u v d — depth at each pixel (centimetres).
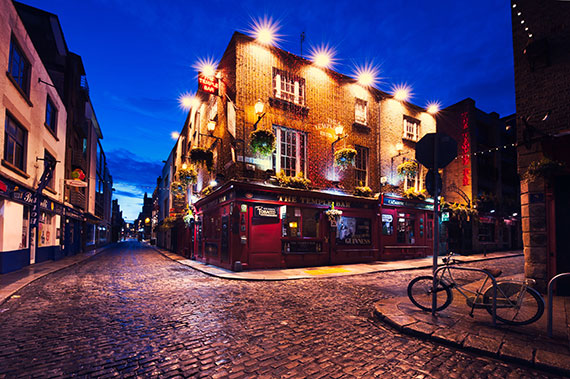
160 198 3984
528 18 739
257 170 1195
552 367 315
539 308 427
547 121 692
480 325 448
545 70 705
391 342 403
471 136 2142
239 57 1202
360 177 1517
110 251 2930
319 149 1364
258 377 305
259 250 1179
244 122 1180
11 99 1084
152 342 403
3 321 500
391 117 1647
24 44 1191
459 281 884
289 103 1292
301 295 710
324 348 381
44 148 1466
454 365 334
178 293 737
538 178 683
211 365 333
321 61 1400
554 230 665
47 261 1574
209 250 1452
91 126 2900
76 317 523
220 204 1295
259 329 456
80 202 2294
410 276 1029
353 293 734
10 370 321
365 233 1481
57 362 342
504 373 316
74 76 2181
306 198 1297
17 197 1137
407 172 1498
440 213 1839
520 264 1503
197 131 1933
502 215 2391
